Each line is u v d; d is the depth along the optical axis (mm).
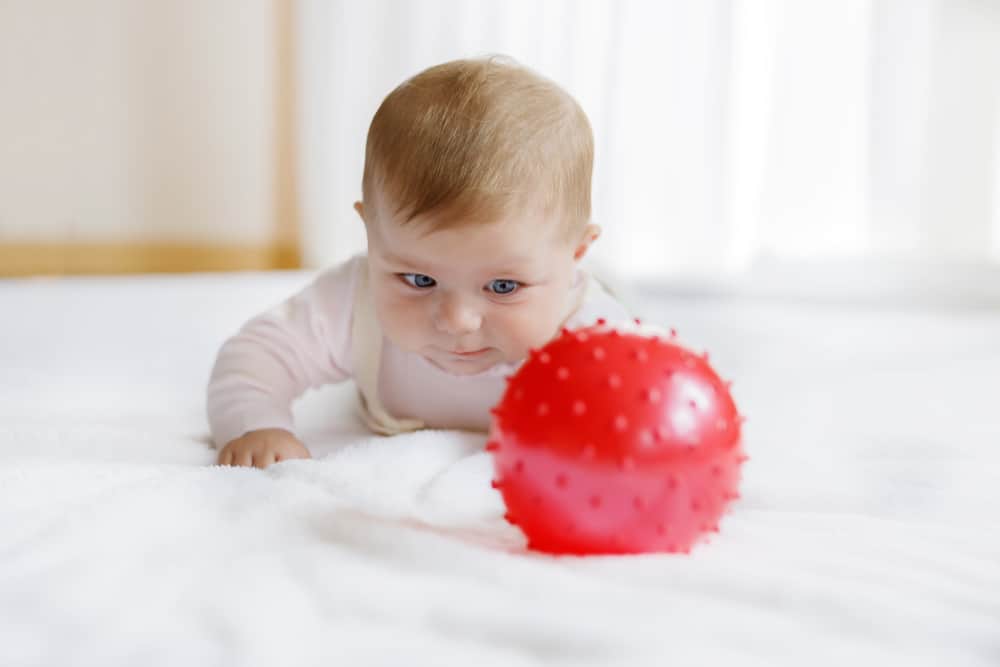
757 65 3289
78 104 3592
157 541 706
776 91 3271
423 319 1026
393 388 1246
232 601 596
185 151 3822
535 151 1005
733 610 600
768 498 933
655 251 3473
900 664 545
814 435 1219
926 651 569
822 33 3197
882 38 3121
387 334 1071
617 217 3473
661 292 3461
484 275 989
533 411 713
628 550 711
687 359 742
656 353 733
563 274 1060
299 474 917
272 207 4043
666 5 3391
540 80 1105
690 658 528
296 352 1232
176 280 3148
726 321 2596
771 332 2377
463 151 971
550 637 551
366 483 895
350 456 1003
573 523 702
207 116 3857
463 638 564
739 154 3320
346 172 3902
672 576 658
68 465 872
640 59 3430
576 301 1211
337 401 1474
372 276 1057
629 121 3453
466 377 1188
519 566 653
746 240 3352
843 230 3229
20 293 2699
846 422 1303
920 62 3100
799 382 1642
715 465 710
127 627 563
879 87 3137
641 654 531
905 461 1085
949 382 1629
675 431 692
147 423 1258
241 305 2518
